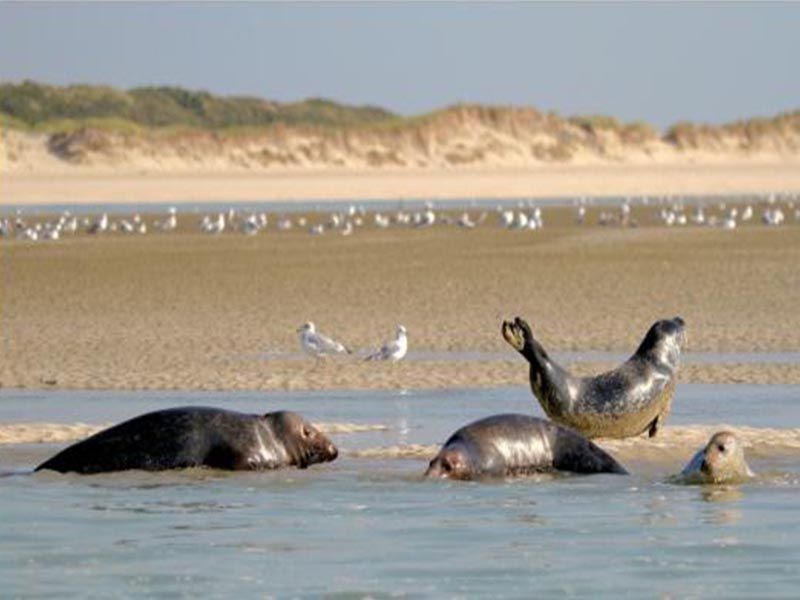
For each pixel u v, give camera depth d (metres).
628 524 41.41
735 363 79.19
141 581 35.81
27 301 113.81
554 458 49.59
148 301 113.12
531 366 55.16
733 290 114.50
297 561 37.50
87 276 132.88
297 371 78.06
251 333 94.88
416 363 80.69
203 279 128.75
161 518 42.62
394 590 34.91
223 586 35.38
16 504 44.78
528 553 38.12
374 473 49.81
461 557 37.75
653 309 104.06
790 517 42.31
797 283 118.25
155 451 50.25
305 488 47.03
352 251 159.62
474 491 46.38
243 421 50.91
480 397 69.06
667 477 48.91
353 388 72.38
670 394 56.16
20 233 199.88
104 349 87.56
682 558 37.53
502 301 109.88
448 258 146.75
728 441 47.91
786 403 66.31
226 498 45.56
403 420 62.44
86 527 41.47
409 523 41.72
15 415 64.62
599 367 78.88
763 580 35.56
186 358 83.56
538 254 150.88
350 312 105.25
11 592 34.91
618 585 35.16
